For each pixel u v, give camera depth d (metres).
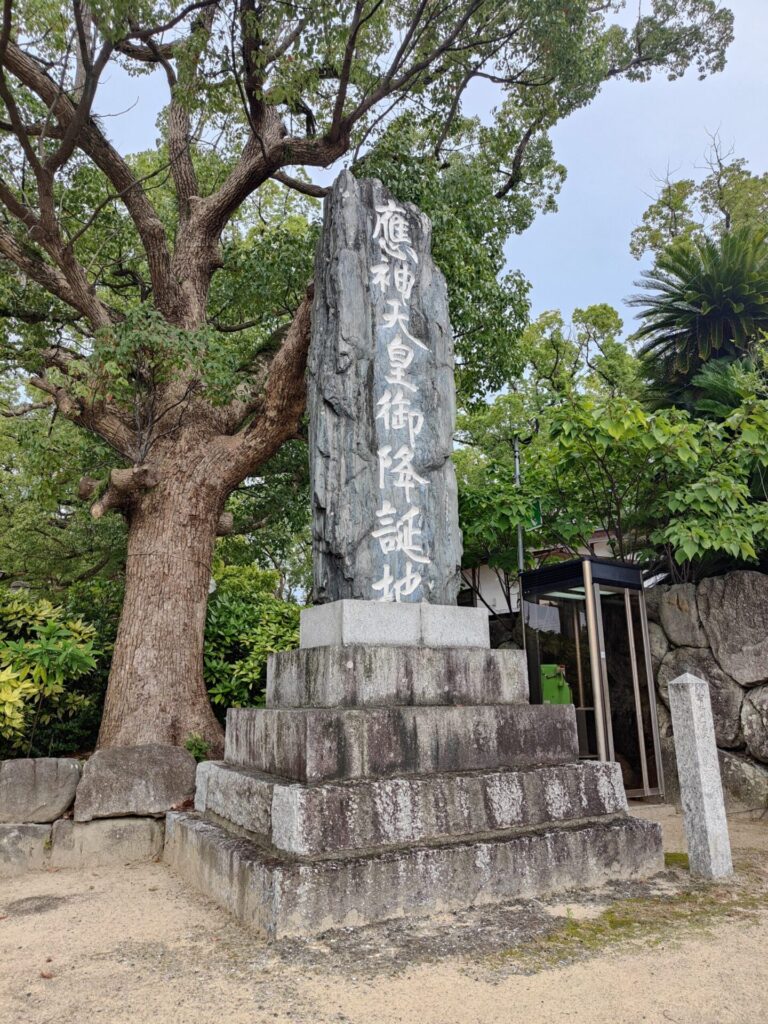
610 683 7.75
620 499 8.55
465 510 9.01
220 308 11.85
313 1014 2.90
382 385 5.60
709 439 7.97
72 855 5.90
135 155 12.80
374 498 5.37
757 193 17.73
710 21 12.18
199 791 5.86
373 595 5.19
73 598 9.32
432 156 10.62
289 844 3.98
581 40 10.11
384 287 5.82
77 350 11.05
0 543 13.38
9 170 9.09
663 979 3.19
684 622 8.15
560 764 5.10
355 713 4.43
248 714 5.29
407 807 4.23
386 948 3.53
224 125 9.26
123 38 7.14
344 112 10.06
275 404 8.27
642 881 4.71
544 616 8.25
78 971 3.51
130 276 11.91
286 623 9.07
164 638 7.68
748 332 9.38
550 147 12.47
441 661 5.00
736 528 7.48
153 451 8.45
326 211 6.00
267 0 7.78
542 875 4.40
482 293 9.26
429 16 8.85
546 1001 2.98
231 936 3.85
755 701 7.46
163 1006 3.04
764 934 3.73
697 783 4.92
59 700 7.34
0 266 9.23
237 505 12.28
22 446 8.96
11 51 7.90
